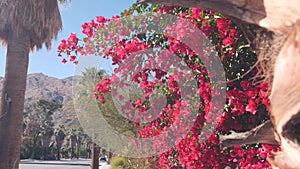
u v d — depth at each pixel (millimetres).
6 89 9305
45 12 10234
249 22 1866
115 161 10102
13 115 9141
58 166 33594
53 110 65875
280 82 1640
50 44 10773
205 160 3609
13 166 9008
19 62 9492
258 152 3256
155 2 2057
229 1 1851
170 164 4656
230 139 2369
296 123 1648
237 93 3152
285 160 1763
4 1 9602
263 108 3236
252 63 3395
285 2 1640
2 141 9008
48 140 63594
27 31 9812
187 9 4180
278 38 1744
